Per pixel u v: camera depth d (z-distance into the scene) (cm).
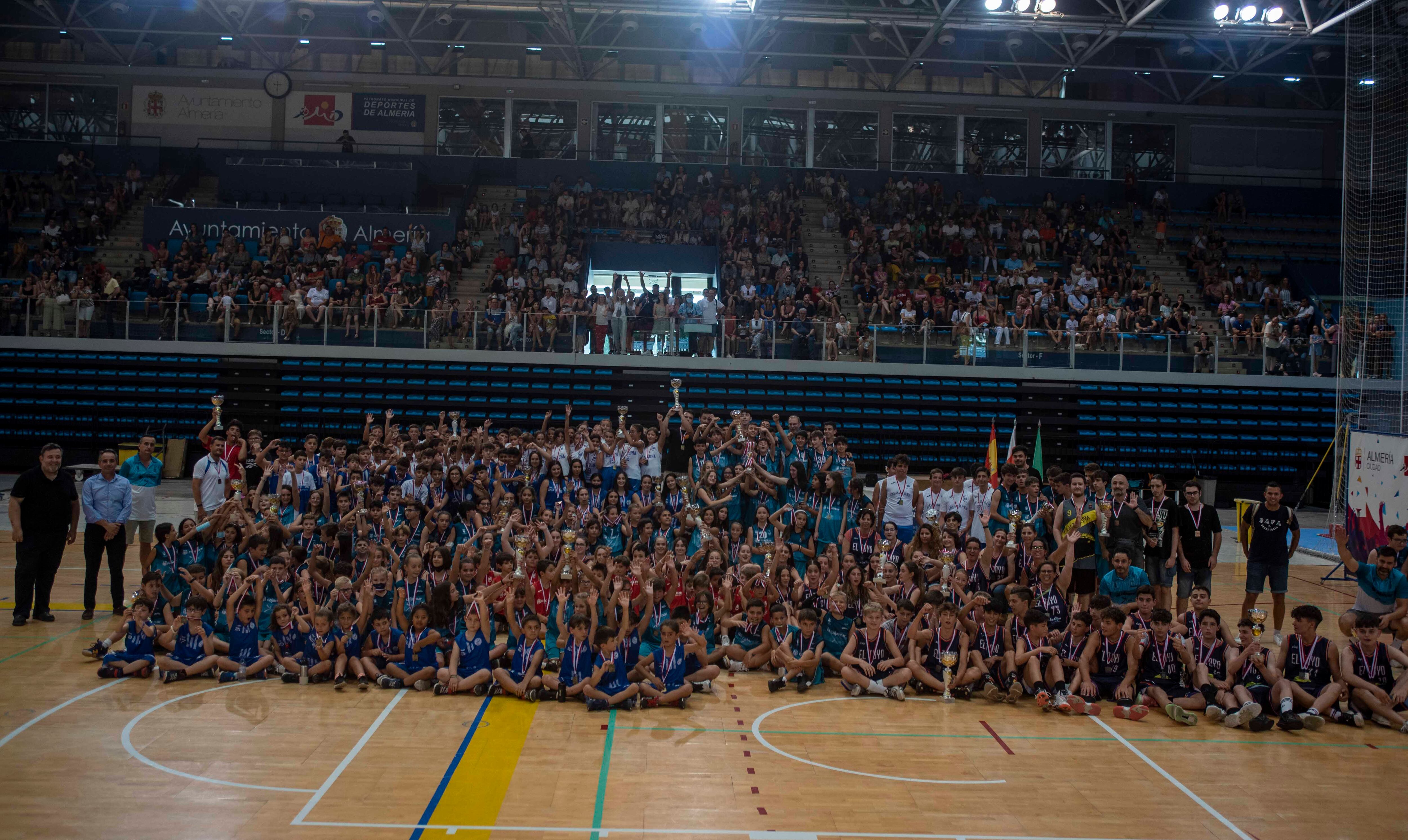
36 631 1166
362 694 992
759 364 2662
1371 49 2956
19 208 3106
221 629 1084
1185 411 2689
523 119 3544
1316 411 2678
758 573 1153
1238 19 2881
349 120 3503
